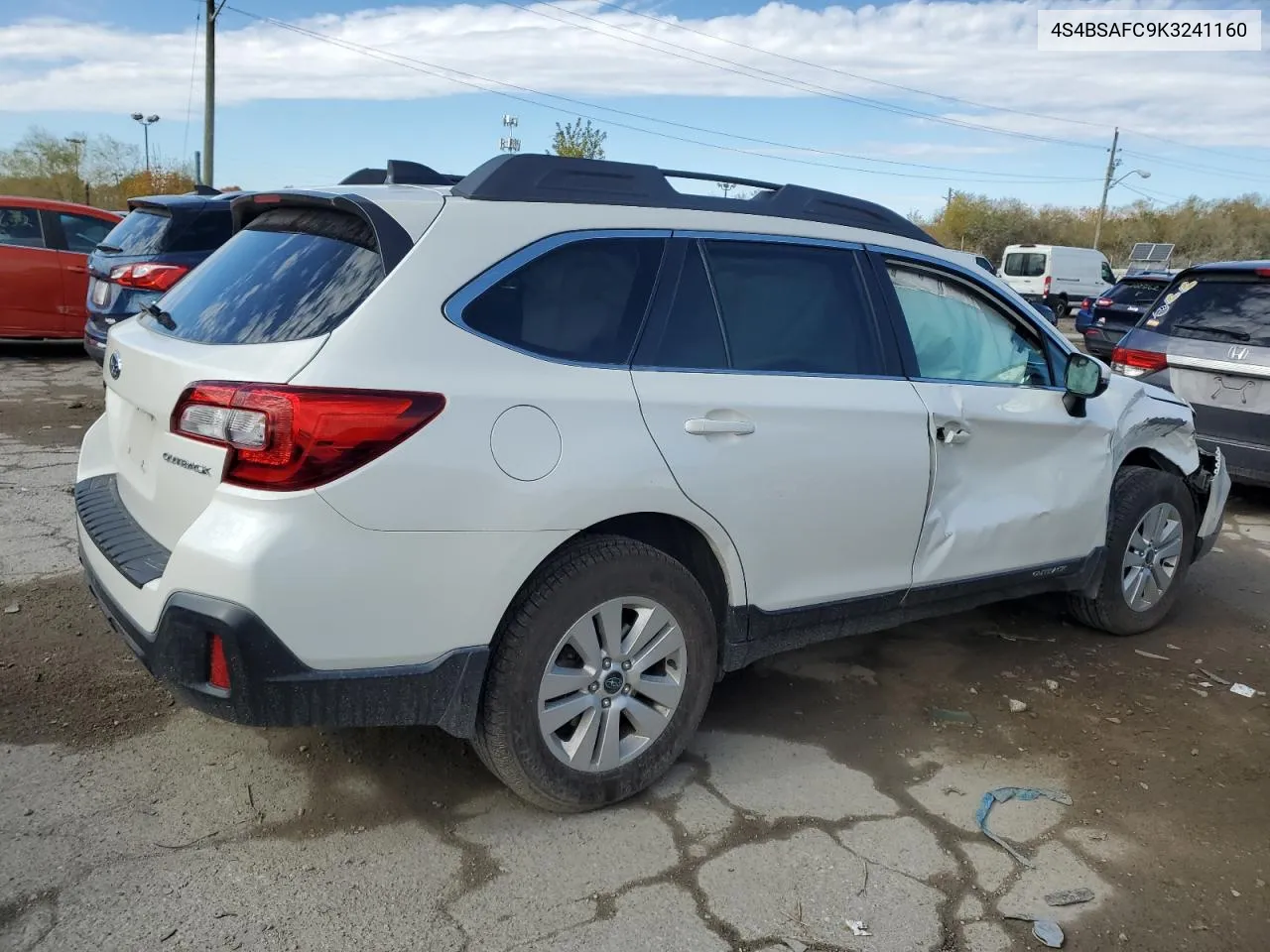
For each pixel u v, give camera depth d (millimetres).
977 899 2699
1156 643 4707
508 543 2627
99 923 2402
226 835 2775
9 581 4484
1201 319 7184
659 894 2637
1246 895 2793
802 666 4180
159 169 51344
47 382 9781
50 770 3029
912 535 3557
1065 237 63594
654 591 2943
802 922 2564
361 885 2604
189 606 2404
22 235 10398
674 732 3098
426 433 2502
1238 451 6809
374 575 2471
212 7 25688
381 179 3650
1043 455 4027
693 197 3246
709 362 3090
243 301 2818
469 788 3076
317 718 2514
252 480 2416
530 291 2805
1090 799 3248
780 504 3143
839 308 3469
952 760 3457
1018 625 4816
